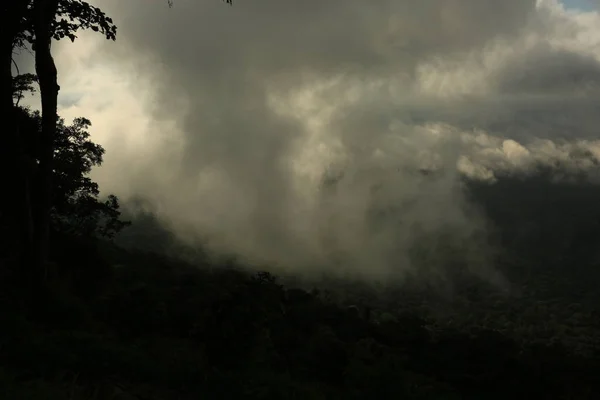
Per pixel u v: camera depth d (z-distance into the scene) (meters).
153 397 6.59
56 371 6.70
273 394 7.54
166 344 9.95
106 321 11.98
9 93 11.84
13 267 13.52
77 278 16.34
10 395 5.68
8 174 12.02
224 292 14.46
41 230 11.73
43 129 11.88
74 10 13.29
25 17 12.12
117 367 7.26
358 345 16.78
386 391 9.20
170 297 14.24
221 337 10.23
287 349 12.63
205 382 7.43
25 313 9.91
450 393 11.05
